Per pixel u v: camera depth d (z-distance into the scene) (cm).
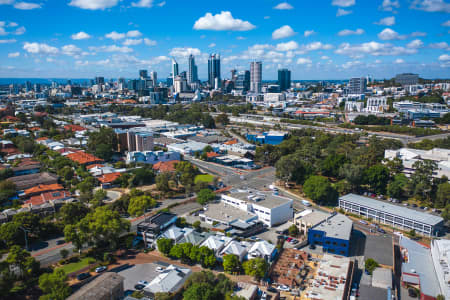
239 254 14462
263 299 11994
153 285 12300
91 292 11125
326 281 12925
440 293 12188
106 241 15612
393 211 19312
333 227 17075
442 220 18088
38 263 13388
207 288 11350
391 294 12169
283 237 17462
